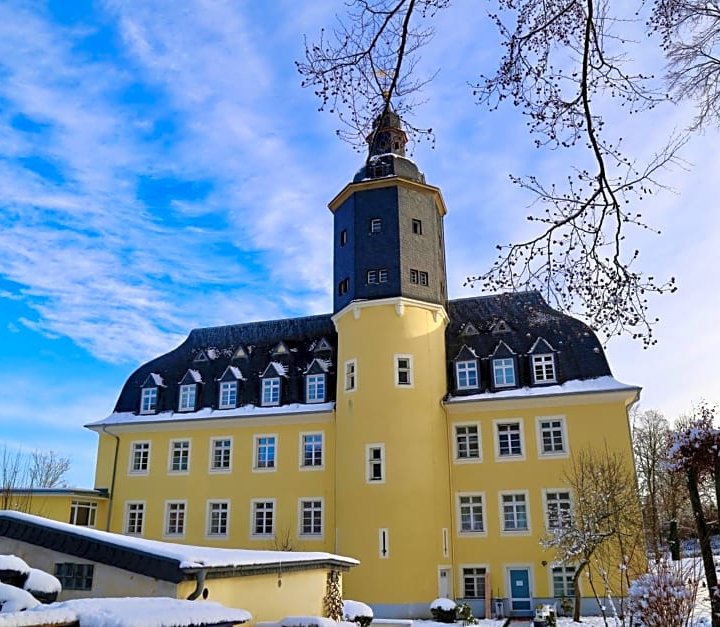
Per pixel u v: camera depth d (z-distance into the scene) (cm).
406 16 757
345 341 3434
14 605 811
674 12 822
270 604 1573
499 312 3691
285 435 3597
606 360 3266
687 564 1823
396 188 3559
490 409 3297
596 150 790
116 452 3866
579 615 2612
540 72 778
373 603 2917
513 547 3073
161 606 852
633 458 3027
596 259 838
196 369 4053
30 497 3522
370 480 3112
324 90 806
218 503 3594
